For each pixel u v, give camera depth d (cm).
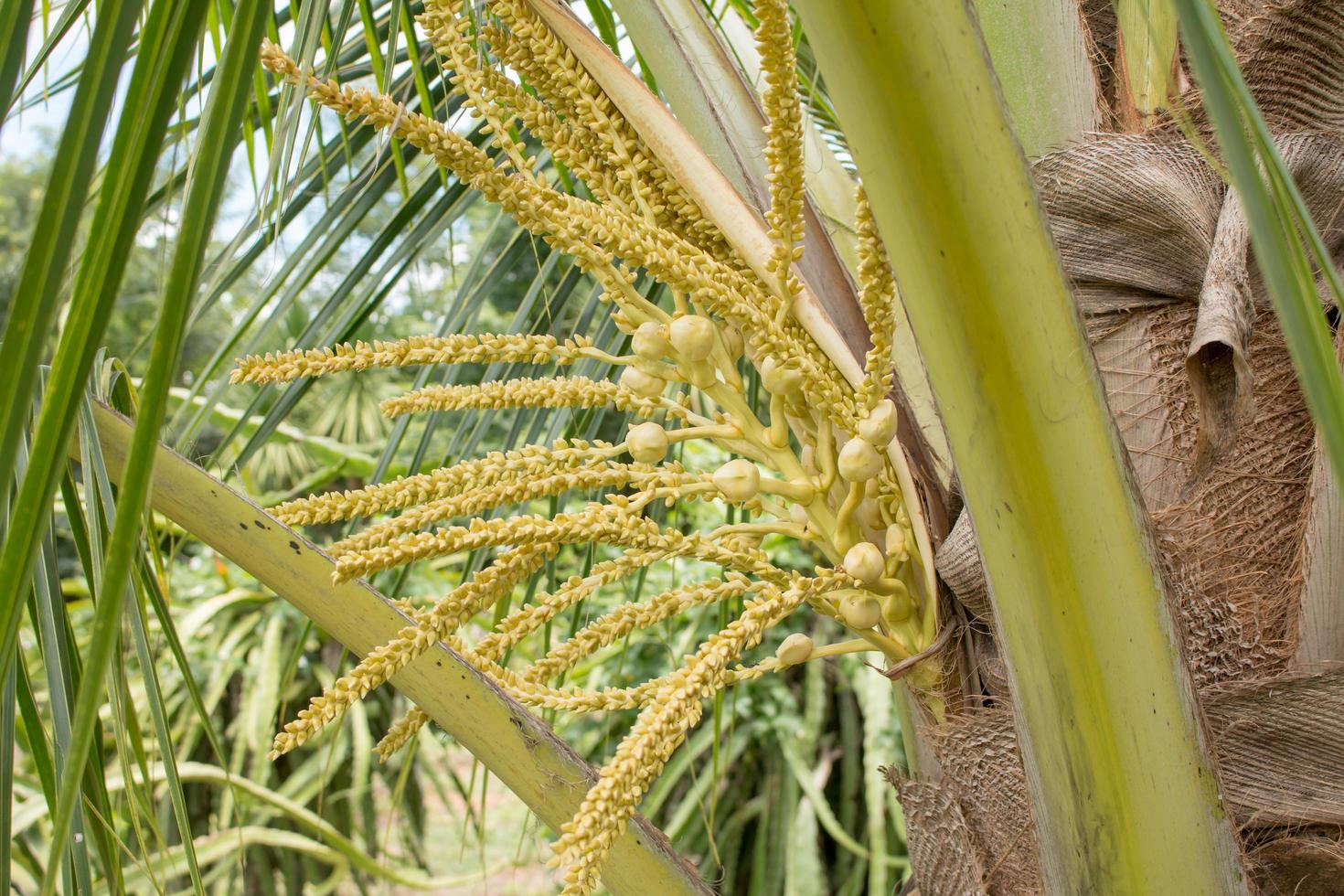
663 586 291
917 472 95
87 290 57
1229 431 82
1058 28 96
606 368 138
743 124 109
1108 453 71
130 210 57
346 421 371
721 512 300
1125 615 72
